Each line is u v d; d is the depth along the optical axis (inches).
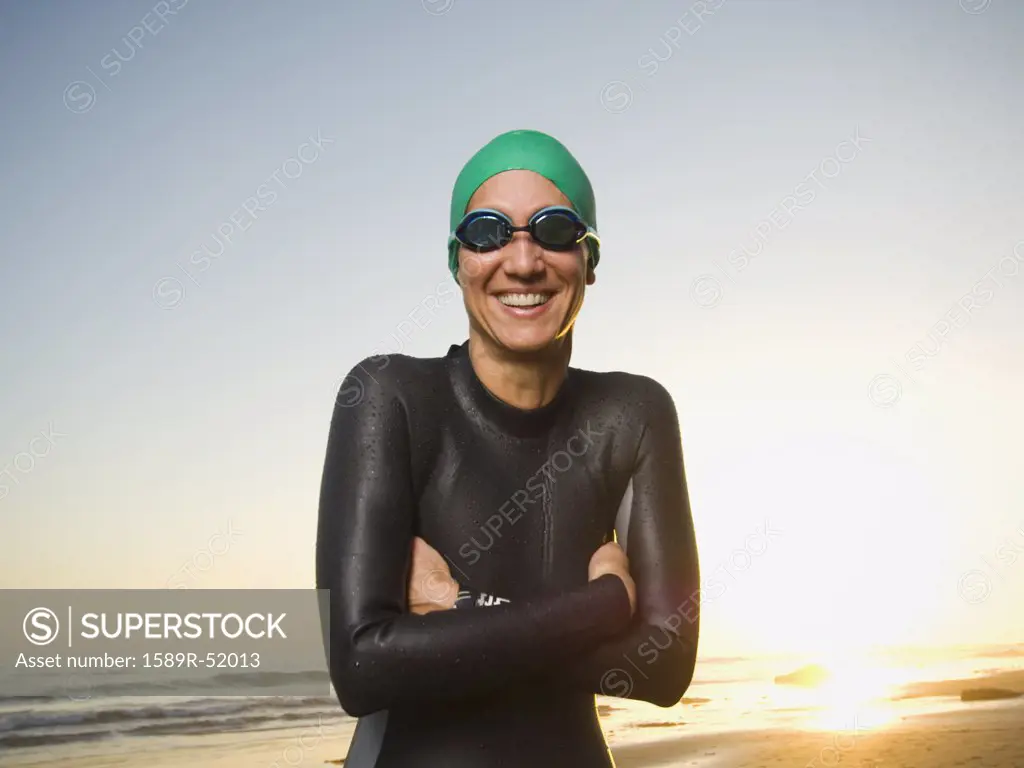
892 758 313.7
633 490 98.0
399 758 88.7
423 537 93.1
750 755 330.0
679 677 91.7
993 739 343.3
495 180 91.0
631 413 99.1
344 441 92.4
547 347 92.0
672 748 343.9
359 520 88.7
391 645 82.6
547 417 96.0
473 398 95.5
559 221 89.9
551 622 85.0
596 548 96.3
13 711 430.9
